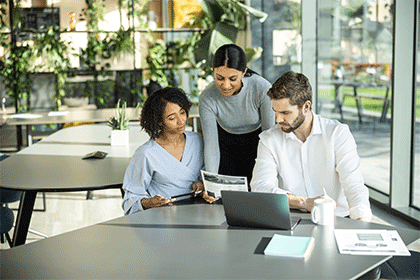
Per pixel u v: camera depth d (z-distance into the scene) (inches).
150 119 91.7
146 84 273.0
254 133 112.9
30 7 301.7
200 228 72.0
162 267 57.6
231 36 258.1
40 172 112.0
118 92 296.4
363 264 57.2
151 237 68.4
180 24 295.0
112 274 55.9
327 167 86.9
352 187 83.4
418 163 158.7
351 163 84.4
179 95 92.0
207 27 292.7
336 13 203.2
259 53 258.2
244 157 115.3
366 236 66.2
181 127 92.4
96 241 67.1
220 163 117.6
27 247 65.1
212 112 104.4
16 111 282.2
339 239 65.2
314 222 72.2
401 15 151.6
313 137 86.9
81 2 326.6
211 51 254.4
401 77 155.4
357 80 189.0
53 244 66.1
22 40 282.2
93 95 295.0
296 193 90.2
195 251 62.6
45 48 281.9
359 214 79.3
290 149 88.7
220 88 96.8
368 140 185.5
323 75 220.8
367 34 178.5
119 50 289.0
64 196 203.3
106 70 291.7
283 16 251.3
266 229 70.8
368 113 182.7
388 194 177.5
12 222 110.5
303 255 59.4
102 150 139.2
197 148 98.8
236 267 57.2
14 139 283.7
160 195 94.6
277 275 54.7
